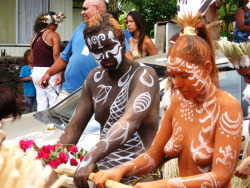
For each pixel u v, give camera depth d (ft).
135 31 21.20
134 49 21.48
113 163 8.57
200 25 7.00
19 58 34.22
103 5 18.26
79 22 38.73
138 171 7.33
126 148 8.68
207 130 6.68
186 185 6.38
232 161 6.52
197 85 6.62
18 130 13.97
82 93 9.18
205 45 6.70
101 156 7.59
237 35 20.47
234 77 13.46
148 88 8.34
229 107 6.60
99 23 8.29
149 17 33.14
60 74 20.86
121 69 8.59
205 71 6.71
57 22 23.11
